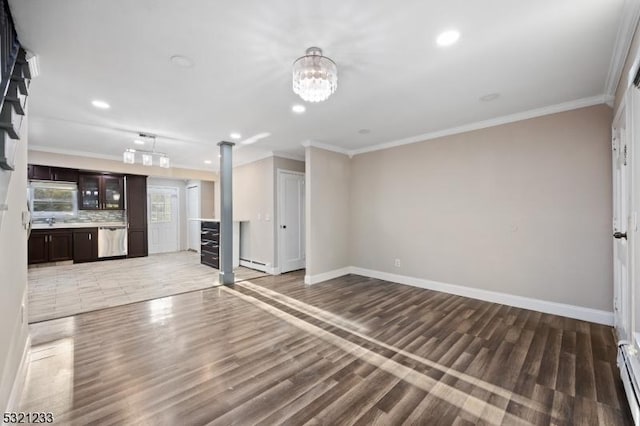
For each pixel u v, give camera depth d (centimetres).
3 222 151
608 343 240
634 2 152
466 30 177
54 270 542
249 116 333
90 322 290
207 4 154
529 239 324
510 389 181
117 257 668
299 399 172
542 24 171
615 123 253
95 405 166
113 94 271
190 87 257
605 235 279
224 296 383
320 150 467
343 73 231
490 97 280
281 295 387
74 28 174
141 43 191
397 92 268
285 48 197
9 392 158
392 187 456
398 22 170
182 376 196
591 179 286
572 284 298
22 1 149
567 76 237
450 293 390
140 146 491
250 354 226
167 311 323
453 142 385
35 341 247
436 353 227
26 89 192
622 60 208
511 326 278
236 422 153
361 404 168
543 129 313
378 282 456
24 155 214
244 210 603
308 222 454
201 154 559
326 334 263
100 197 644
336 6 157
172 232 845
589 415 158
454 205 385
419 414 159
